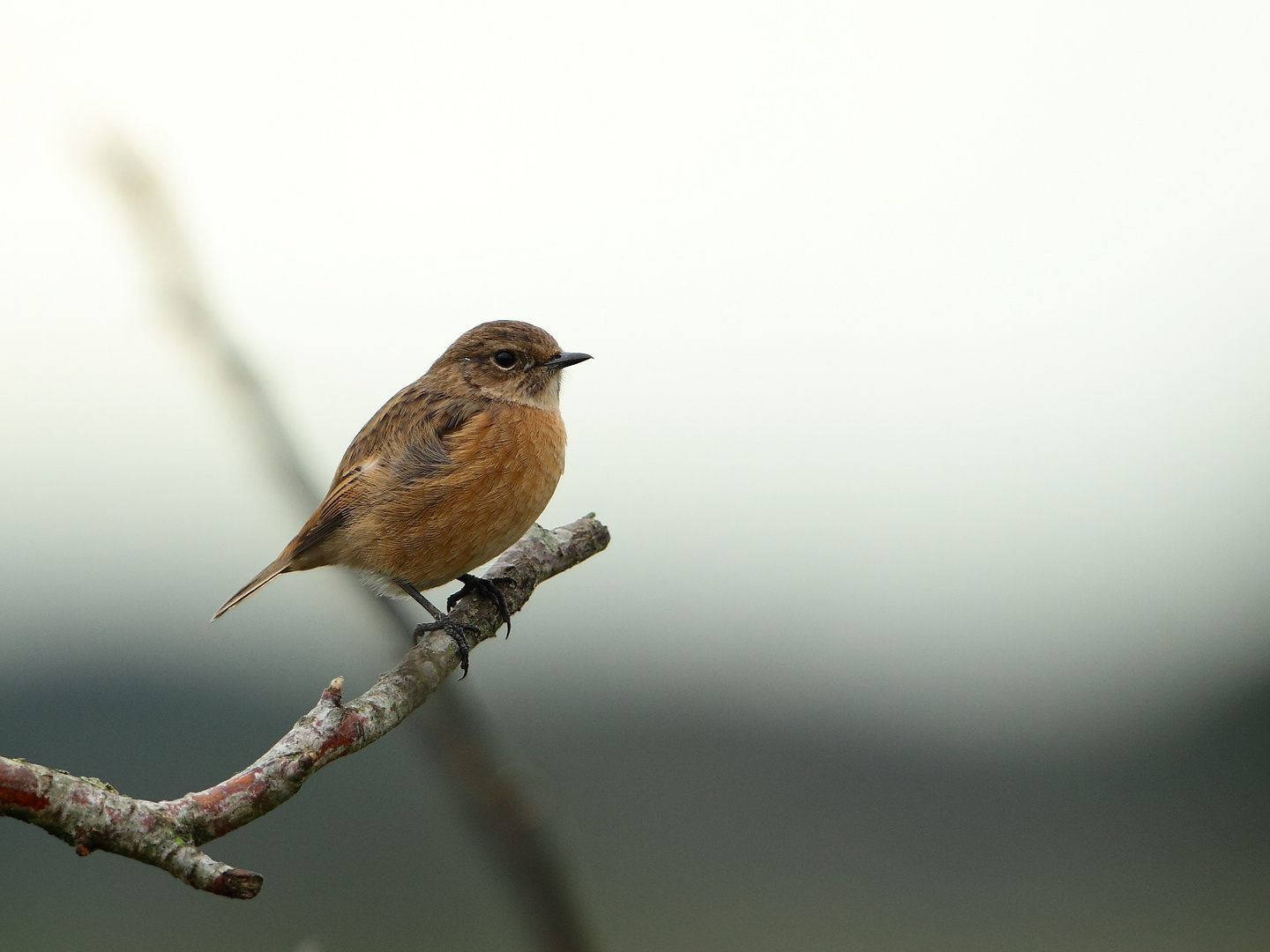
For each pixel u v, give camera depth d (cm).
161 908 1451
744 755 1708
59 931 1369
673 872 1545
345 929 1429
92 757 1358
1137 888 1634
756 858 1585
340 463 1050
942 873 1634
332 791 1573
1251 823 1744
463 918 1405
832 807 1680
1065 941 1509
